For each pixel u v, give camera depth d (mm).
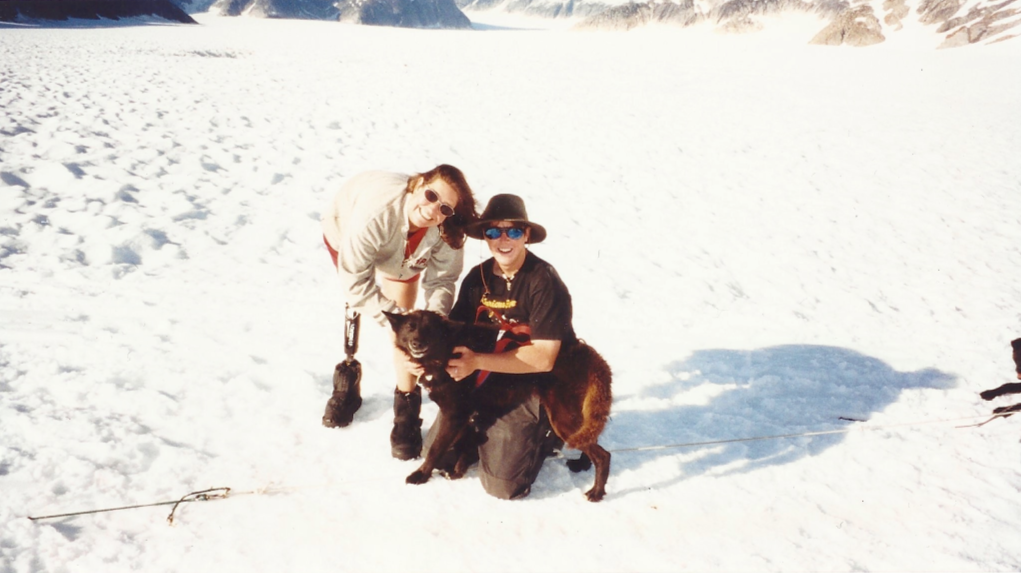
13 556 2340
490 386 2805
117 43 27922
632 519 2811
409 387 3074
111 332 4082
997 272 6102
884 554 2619
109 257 5141
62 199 6242
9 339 3875
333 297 4898
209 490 2707
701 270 5836
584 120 13188
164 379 3617
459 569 2480
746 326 4824
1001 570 2523
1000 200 8625
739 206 7879
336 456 3125
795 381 4039
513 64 24859
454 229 2812
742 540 2697
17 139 8023
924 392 3949
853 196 8523
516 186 8250
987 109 16406
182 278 4977
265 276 5176
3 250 5016
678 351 4406
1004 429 3545
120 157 7852
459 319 2980
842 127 13492
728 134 12375
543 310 2711
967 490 3037
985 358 4438
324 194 7402
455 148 10062
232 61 21844
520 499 2906
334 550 2541
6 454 2848
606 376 2805
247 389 3580
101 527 2549
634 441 3400
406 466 3076
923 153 11266
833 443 3395
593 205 7660
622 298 5203
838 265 6113
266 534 2598
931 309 5238
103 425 3123
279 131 10430
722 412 3695
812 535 2738
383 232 2775
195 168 7871
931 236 7082
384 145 10008
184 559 2436
